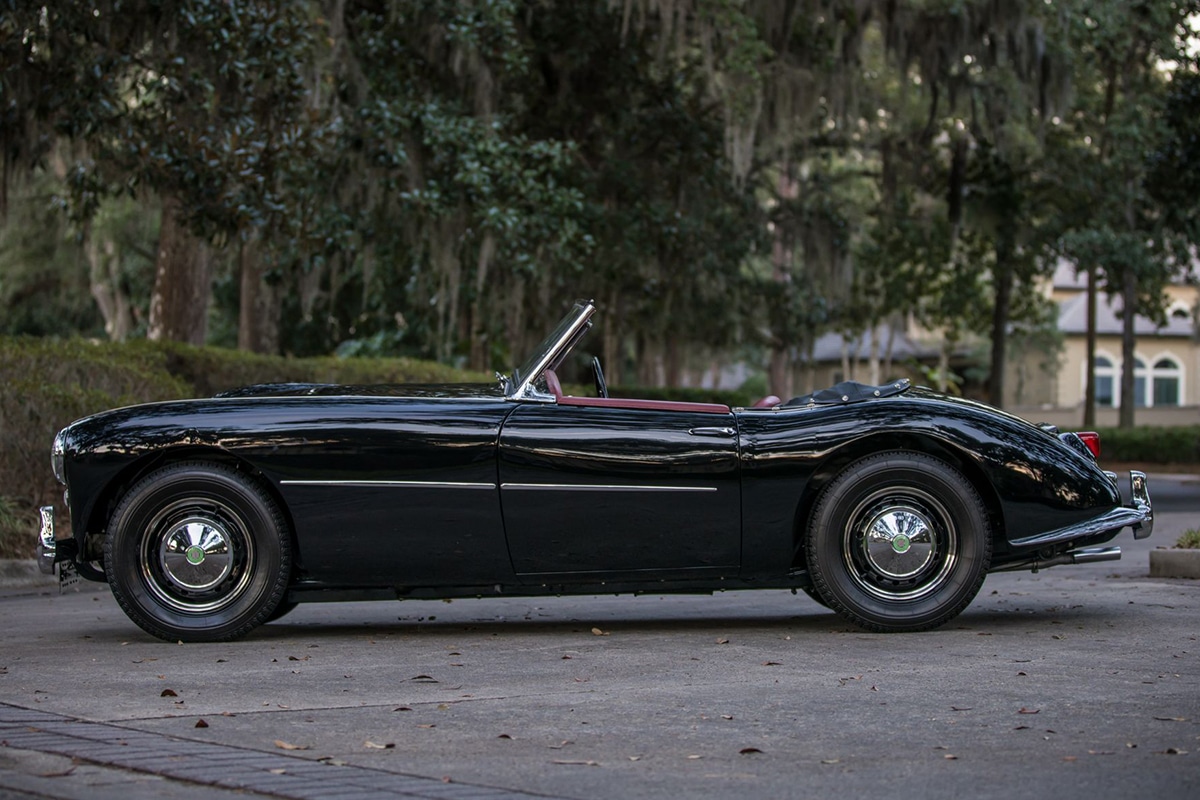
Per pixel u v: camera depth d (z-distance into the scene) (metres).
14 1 13.77
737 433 6.80
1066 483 6.88
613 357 32.41
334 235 19.98
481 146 19.89
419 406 6.84
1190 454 33.47
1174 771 4.08
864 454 6.93
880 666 5.91
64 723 4.81
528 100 25.42
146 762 4.20
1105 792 3.85
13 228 36.06
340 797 3.78
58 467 6.91
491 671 5.91
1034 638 6.68
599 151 25.92
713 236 28.06
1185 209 31.70
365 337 40.00
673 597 9.11
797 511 6.82
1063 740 4.50
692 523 6.77
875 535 6.84
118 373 12.52
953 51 27.38
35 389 11.00
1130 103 31.80
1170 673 5.68
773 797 3.84
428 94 21.95
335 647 6.68
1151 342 63.88
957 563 6.85
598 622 7.65
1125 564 10.96
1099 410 50.91
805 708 5.04
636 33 25.02
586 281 26.27
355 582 6.86
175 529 6.80
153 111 15.59
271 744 4.50
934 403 7.00
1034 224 35.47
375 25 22.23
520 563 6.79
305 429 6.76
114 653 6.50
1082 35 29.72
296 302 37.81
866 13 26.81
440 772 4.11
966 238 34.53
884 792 3.88
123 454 6.80
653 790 3.91
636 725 4.78
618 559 6.80
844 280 30.86
